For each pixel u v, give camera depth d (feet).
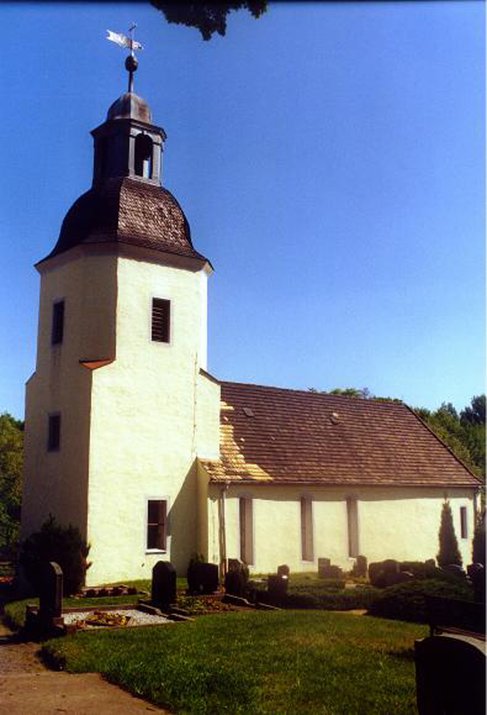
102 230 77.61
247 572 64.39
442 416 199.41
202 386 80.69
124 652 37.96
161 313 79.25
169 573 55.31
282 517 83.56
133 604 56.29
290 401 101.81
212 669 33.53
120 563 70.59
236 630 43.98
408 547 97.81
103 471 71.31
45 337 81.05
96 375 72.54
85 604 57.06
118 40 85.15
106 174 83.25
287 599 58.90
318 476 88.69
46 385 79.41
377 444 104.58
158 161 84.28
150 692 30.09
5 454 139.74
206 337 85.10
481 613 34.63
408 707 27.53
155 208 81.66
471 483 108.47
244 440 87.45
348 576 85.35
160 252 78.89
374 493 95.50
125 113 83.10
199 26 23.81
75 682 32.65
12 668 38.14
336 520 89.66
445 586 54.29
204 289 84.69
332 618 49.62
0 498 133.59
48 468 76.59
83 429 72.43
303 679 31.71
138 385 75.36
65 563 65.21
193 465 78.18
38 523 76.64
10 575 102.37
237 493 79.41
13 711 27.63
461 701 23.66
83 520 69.77
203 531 76.18
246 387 98.94
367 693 29.55
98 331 75.46
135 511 72.64
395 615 52.29
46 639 45.57
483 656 23.02
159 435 75.97
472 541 103.76
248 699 28.73
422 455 108.58
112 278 76.13
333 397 109.50
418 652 25.45
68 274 79.15
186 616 51.49
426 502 102.17
